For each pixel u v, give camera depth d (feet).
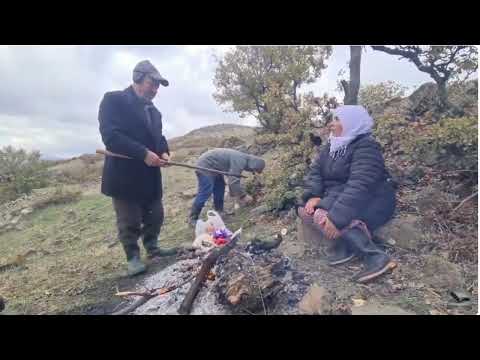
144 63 11.27
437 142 11.00
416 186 11.18
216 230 9.35
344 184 9.53
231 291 7.80
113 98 10.93
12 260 16.38
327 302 7.63
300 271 9.05
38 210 24.91
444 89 13.80
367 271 8.52
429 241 9.30
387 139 13.19
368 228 9.19
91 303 10.14
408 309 7.53
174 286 9.18
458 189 10.53
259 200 14.85
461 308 7.35
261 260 8.63
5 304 11.18
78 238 18.03
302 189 12.46
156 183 11.91
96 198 25.49
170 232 14.82
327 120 13.44
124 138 10.69
